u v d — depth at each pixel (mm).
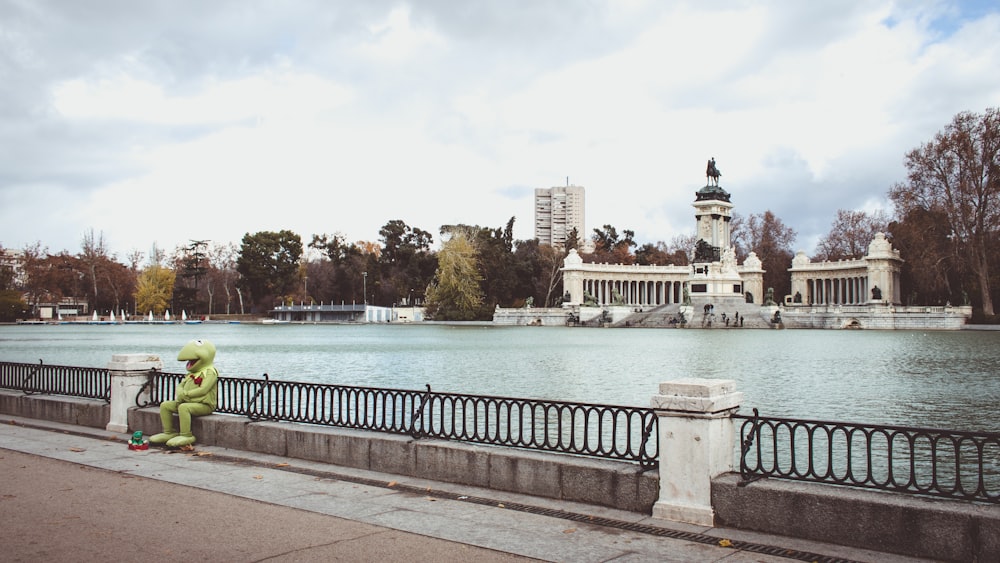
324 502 14109
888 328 123312
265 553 10961
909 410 33000
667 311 145750
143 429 21344
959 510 10742
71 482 15648
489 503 14117
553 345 80688
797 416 31625
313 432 17953
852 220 172500
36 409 24969
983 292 116000
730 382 13484
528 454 15000
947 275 126312
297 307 187125
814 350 70062
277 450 18625
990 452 25312
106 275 191125
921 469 22969
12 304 176375
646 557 11008
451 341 90688
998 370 49719
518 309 158750
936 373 47781
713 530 12297
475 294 167625
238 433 19438
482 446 16125
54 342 91438
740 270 168875
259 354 69688
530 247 199125
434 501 14273
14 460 18031
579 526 12602
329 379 46969
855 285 160250
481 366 55094
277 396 19938
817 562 10852
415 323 164250
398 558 10812
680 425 12969
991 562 10375
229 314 198250
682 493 12891
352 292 198875
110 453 19016
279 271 195500
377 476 16328
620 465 14023
